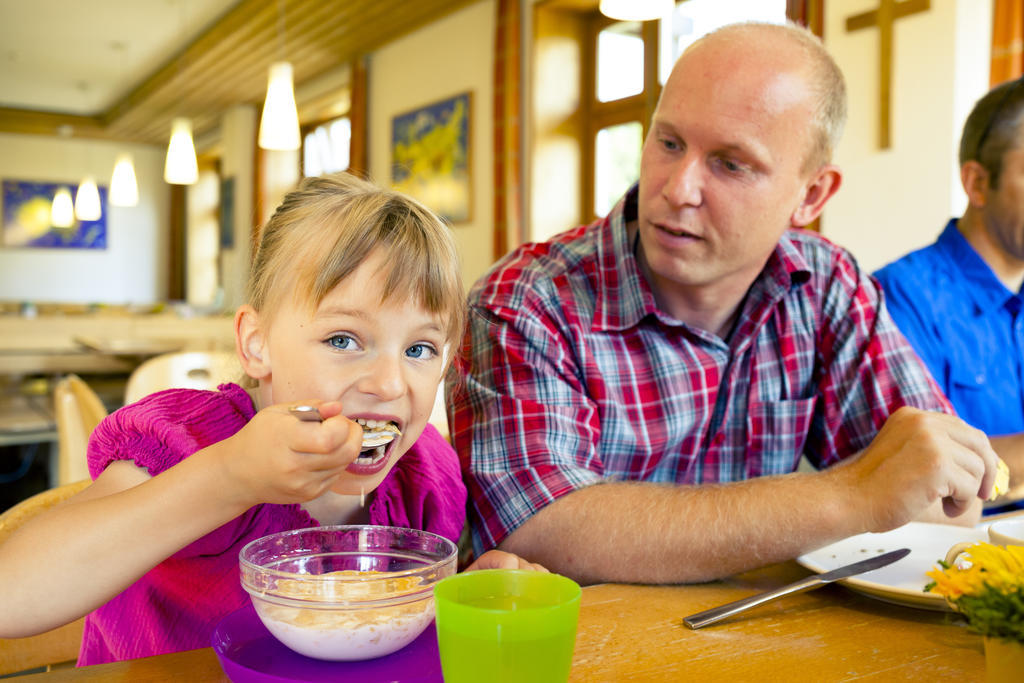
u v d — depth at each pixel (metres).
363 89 7.19
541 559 0.97
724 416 1.27
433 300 0.77
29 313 6.17
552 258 1.26
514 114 5.29
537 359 1.12
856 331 1.31
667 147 1.12
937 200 3.01
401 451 0.79
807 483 0.92
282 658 0.64
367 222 0.75
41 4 6.88
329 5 6.01
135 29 7.57
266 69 7.99
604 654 0.68
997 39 2.83
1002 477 0.94
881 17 3.13
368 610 0.61
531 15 5.21
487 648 0.49
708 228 1.10
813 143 1.12
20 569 0.62
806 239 1.37
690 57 1.10
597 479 1.01
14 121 10.85
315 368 0.74
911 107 3.07
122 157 7.51
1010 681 0.54
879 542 0.99
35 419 2.57
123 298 12.47
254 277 0.82
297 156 9.49
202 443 0.81
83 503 0.67
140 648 0.82
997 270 1.78
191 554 0.80
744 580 0.91
